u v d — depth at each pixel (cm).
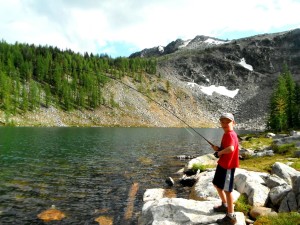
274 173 1622
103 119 15050
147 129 12738
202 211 1001
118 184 2055
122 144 5147
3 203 1534
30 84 15112
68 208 1493
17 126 10625
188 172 2383
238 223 938
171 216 998
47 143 4691
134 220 1334
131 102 18038
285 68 11100
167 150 4441
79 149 4081
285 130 9062
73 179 2175
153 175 2403
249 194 1288
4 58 16638
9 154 3288
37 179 2127
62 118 13525
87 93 16400
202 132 11894
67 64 18488
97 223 1296
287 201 1109
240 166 2161
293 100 9444
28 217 1352
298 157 2541
